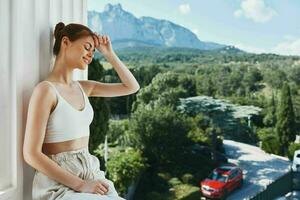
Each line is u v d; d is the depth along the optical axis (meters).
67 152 1.91
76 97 1.99
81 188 1.83
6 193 1.86
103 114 3.29
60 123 1.89
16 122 1.90
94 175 1.96
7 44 1.87
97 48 2.25
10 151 1.91
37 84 2.01
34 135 1.81
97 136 3.27
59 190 1.83
